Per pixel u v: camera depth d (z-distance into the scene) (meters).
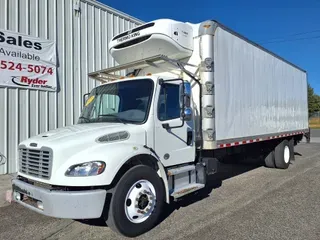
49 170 3.85
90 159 3.81
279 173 8.72
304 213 5.02
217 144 5.99
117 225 3.93
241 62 7.00
